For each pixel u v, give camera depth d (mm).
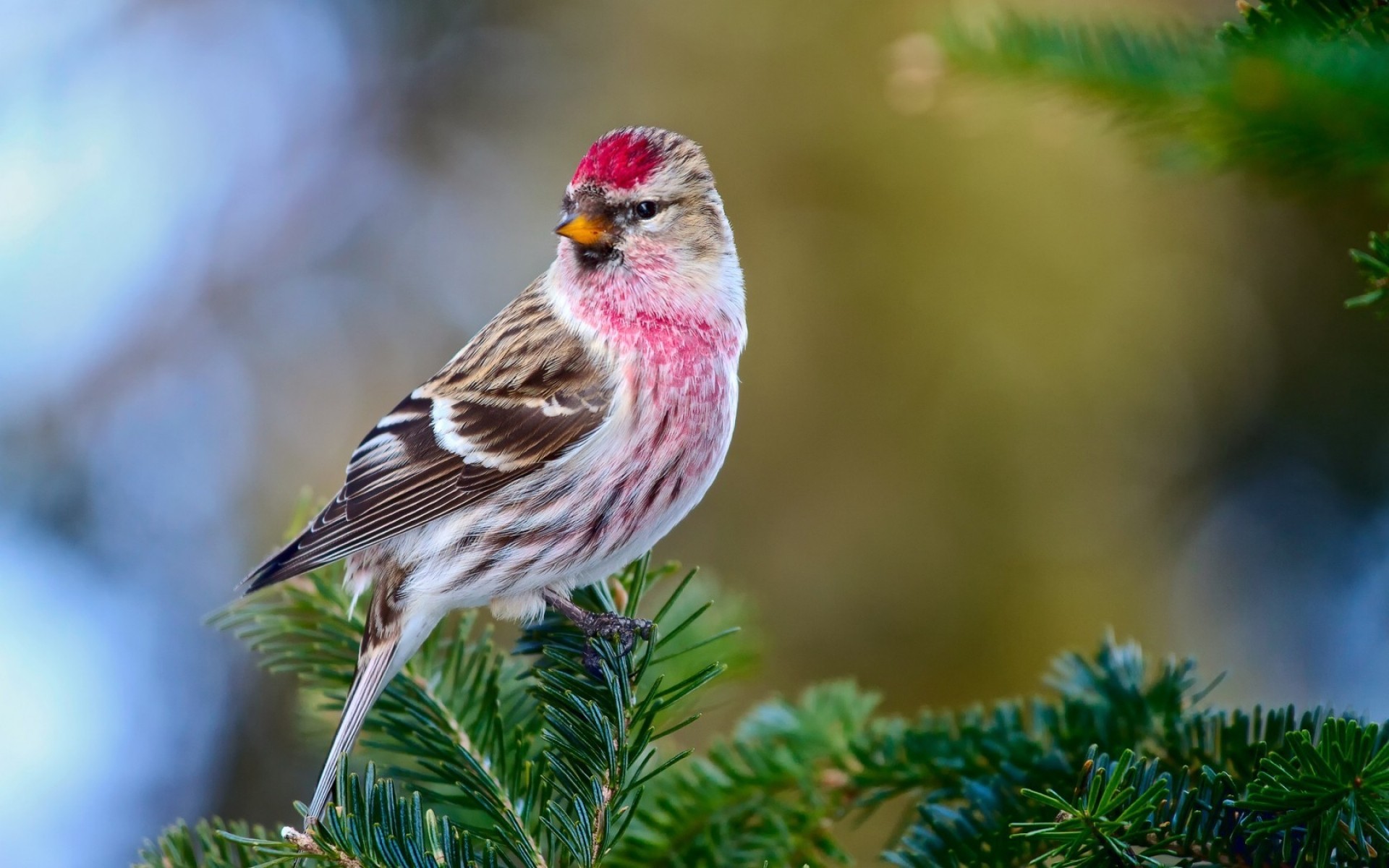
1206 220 11055
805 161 11438
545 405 6984
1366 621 10914
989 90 5895
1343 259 11070
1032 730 5863
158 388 12062
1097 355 10914
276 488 11648
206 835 5281
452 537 6879
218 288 12555
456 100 12945
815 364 11141
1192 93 5145
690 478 7129
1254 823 4301
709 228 7328
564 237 7289
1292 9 4754
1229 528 11102
